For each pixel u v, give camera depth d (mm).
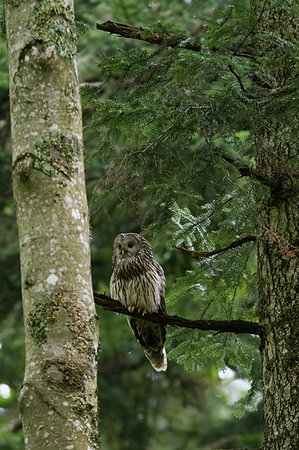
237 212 10805
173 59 10812
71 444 7082
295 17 11016
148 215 11570
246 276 12234
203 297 12336
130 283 13648
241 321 10414
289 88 10281
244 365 12430
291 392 9828
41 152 8008
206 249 11758
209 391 27375
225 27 9828
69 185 7992
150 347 14148
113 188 11266
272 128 10930
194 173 10891
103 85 11250
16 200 7992
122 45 18406
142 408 26078
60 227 7812
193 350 12383
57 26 8445
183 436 26297
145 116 10680
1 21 10898
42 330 7473
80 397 7285
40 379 7281
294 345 10031
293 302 10227
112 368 27094
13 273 25453
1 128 24766
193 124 10305
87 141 11719
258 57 10000
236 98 9922
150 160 10992
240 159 10633
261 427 25078
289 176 10688
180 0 19078
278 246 10273
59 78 8312
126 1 19078
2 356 24562
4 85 21062
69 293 7625
